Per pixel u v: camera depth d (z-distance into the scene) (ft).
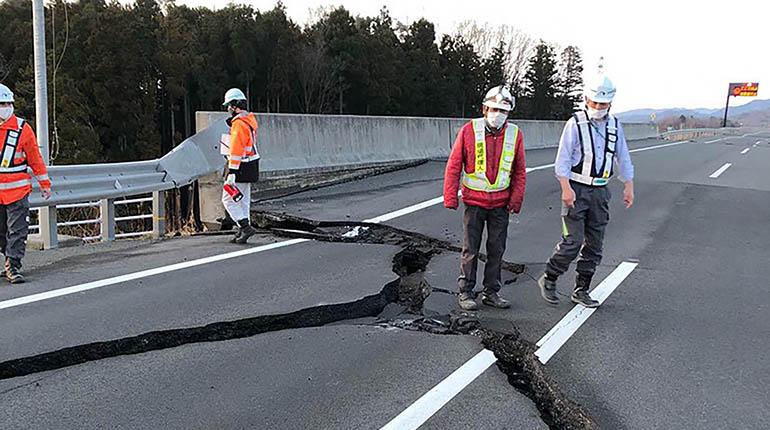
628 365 14.70
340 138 42.70
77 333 15.67
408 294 20.49
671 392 13.43
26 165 21.01
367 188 39.01
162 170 31.24
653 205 34.60
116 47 118.62
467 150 18.02
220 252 24.76
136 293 19.13
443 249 25.62
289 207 32.60
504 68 241.14
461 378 13.91
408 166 48.88
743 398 13.23
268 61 157.48
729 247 25.76
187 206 34.37
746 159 64.03
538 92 248.73
